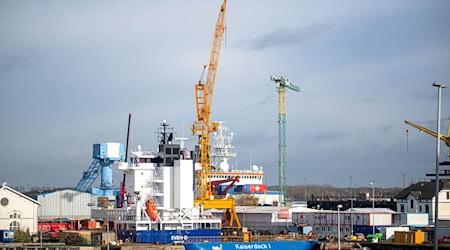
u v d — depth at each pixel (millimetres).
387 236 196625
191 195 193750
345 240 193500
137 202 188625
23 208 198625
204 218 198750
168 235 179750
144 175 195375
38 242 180250
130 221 188250
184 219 192000
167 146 197875
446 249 158250
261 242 173500
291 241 179375
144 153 197250
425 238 180125
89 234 176625
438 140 96500
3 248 164625
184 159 197750
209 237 184125
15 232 184750
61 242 179375
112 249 166375
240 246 170250
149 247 165625
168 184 194125
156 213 186000
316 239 195500
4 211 196625
